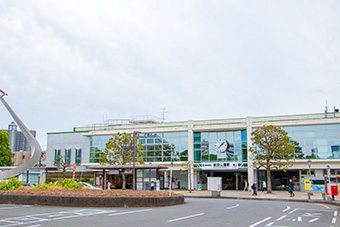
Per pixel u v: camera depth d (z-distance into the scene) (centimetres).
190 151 5097
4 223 1145
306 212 1742
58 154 5962
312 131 4616
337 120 4459
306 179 3972
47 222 1180
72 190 2391
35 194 2022
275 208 1980
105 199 1861
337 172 4488
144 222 1210
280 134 3891
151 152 5338
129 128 5606
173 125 5406
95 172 5550
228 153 5003
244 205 2189
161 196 2066
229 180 5269
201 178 5256
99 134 5691
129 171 3956
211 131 5166
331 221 1359
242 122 4922
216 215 1505
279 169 4778
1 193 2067
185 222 1227
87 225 1111
